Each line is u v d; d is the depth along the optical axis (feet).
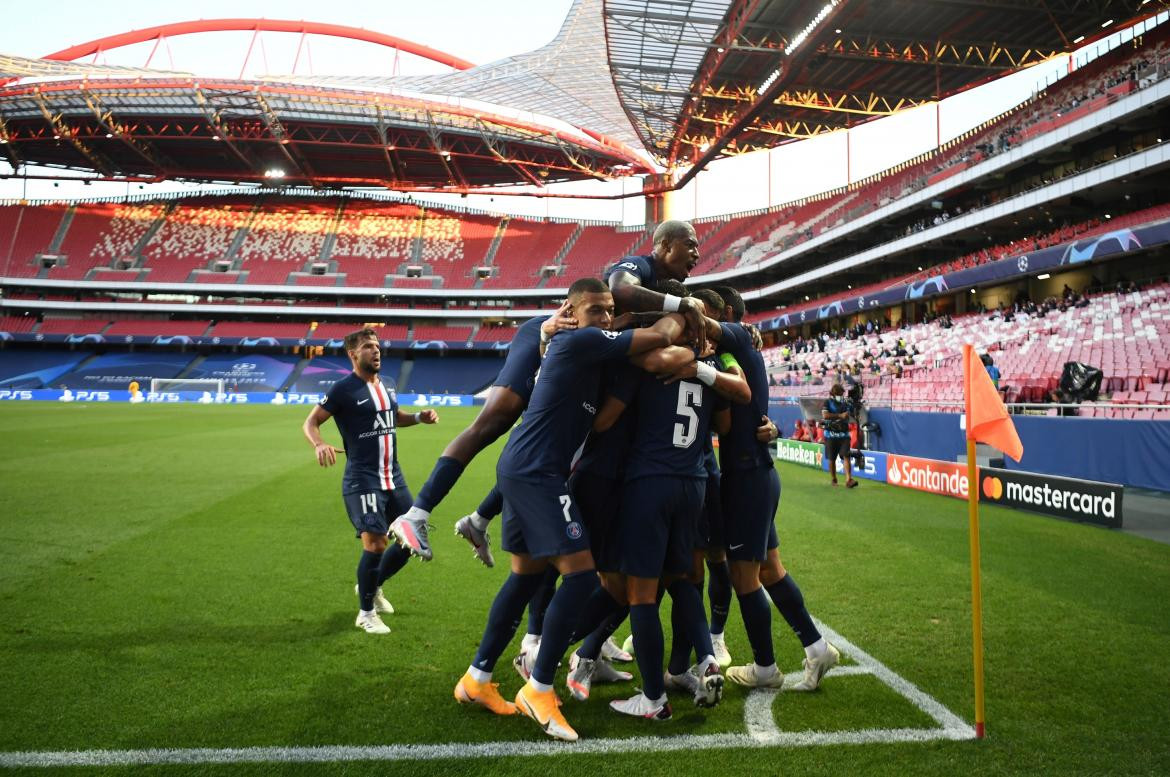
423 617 15.74
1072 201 82.28
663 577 12.02
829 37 92.27
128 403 138.51
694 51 101.35
